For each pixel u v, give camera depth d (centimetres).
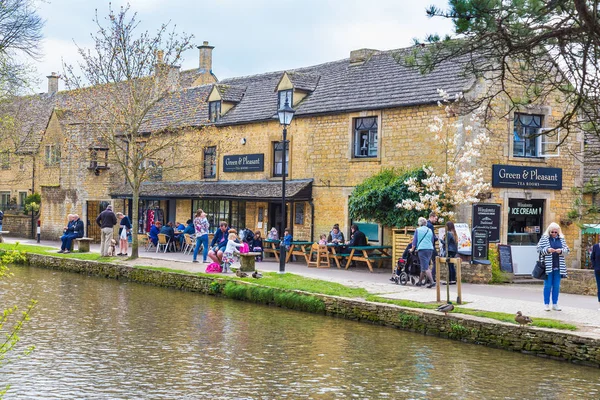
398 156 2453
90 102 3095
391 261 2466
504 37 1101
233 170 3133
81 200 3809
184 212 3400
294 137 2838
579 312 1473
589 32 995
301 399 1031
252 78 3447
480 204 2127
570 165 2436
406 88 2488
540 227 2395
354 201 2466
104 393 1042
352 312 1664
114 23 2694
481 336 1395
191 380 1122
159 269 2306
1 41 2995
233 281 2017
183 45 2755
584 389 1093
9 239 4012
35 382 1095
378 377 1155
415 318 1520
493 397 1052
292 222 2766
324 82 2909
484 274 2072
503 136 2305
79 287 2178
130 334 1465
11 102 3559
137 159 2648
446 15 1070
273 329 1538
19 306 1786
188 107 3472
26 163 4547
